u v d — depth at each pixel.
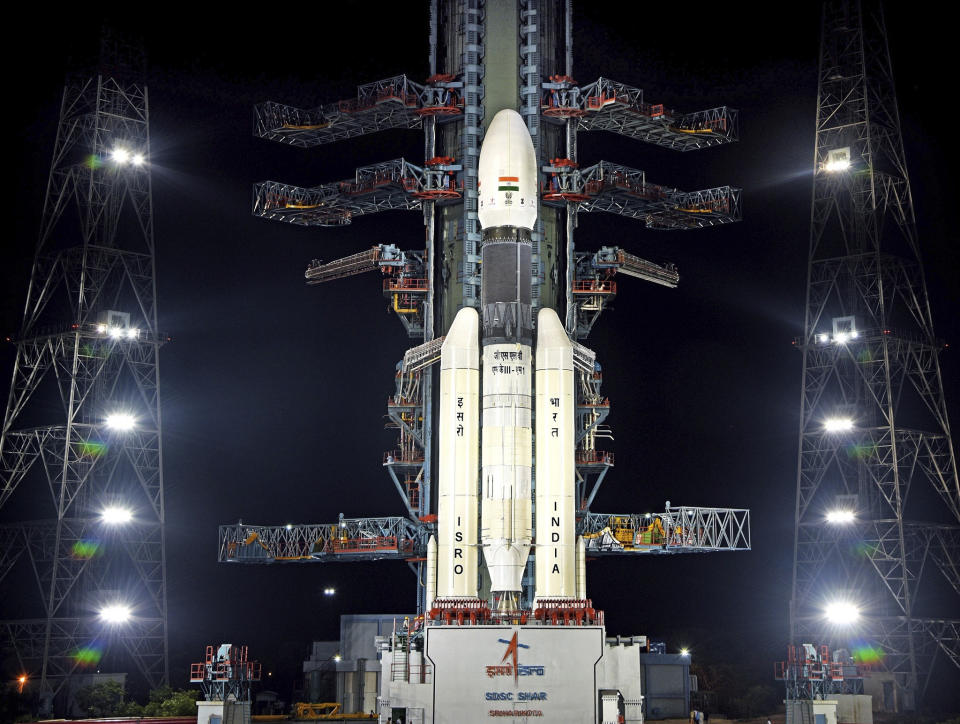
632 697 79.56
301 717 97.38
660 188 101.31
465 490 81.62
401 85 96.00
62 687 98.69
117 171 108.06
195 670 79.56
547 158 95.00
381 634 102.44
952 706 109.62
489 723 74.50
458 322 84.50
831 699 81.38
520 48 93.94
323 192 103.31
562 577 80.62
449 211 94.44
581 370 88.31
